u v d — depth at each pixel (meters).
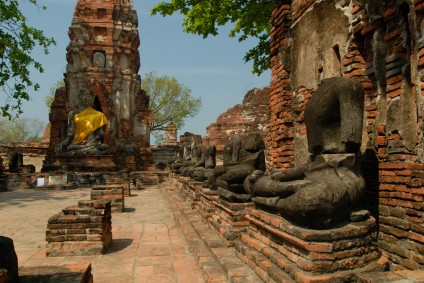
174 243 7.65
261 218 5.04
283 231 4.39
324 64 7.08
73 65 27.55
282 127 8.64
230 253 5.73
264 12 13.57
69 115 26.17
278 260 4.34
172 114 44.50
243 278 4.64
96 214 6.92
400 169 4.81
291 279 3.99
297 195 4.08
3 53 17.52
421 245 4.38
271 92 9.48
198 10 13.30
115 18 28.25
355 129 4.52
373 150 5.54
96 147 24.95
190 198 11.02
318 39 7.33
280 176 5.07
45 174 21.94
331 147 4.74
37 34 18.17
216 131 29.23
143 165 29.16
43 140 39.56
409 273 3.35
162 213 11.67
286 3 8.85
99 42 27.72
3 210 12.42
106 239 7.15
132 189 20.69
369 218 4.38
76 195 17.33
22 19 17.59
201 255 6.02
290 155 8.56
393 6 4.98
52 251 6.75
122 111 28.05
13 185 21.47
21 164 26.56
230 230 6.21
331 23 6.82
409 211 4.59
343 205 4.11
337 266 3.89
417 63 4.52
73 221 6.85
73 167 24.22
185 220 9.06
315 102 4.96
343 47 6.41
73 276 3.53
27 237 8.27
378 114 5.48
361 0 5.85
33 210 12.42
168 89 44.66
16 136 58.97
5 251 3.29
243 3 13.47
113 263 6.33
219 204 7.02
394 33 5.04
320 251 3.86
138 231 8.86
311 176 4.71
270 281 4.29
